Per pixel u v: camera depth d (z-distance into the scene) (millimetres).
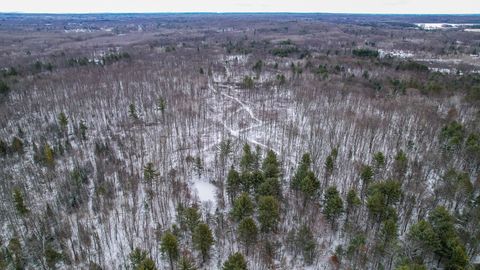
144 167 63062
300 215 52500
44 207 56438
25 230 52375
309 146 72125
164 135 81875
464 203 53594
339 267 45125
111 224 53188
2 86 100688
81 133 80062
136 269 39781
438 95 100188
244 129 85938
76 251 48219
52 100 98500
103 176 63406
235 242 49156
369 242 46281
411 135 77375
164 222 52906
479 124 79500
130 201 58281
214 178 65125
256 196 52844
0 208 55688
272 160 59344
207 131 85625
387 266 43969
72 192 58219
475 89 97625
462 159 65500
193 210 48031
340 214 50500
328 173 59812
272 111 96500
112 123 90688
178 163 69875
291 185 57312
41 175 64375
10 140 79375
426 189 59500
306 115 91875
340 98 101562
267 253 45844
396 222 47188
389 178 55344
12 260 45031
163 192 59344
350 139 78000
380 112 88312
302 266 45562
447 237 42281
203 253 45094
